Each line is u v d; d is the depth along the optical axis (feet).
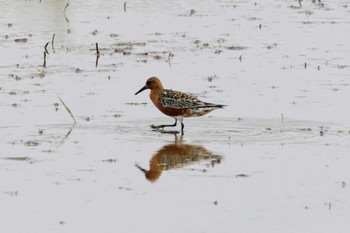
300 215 43.42
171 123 60.80
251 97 66.95
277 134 57.77
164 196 45.96
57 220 42.60
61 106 64.03
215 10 104.12
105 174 49.39
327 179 48.73
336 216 43.34
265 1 111.65
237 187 47.39
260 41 87.86
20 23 93.81
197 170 50.31
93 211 43.80
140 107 64.59
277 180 48.57
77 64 77.36
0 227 41.68
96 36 88.74
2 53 80.79
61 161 51.52
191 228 41.68
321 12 103.71
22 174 49.08
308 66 77.36
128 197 45.80
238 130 59.00
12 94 67.00
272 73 74.84
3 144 54.65
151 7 104.83
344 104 64.90
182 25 94.99
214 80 72.38
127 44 85.35
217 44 86.12
